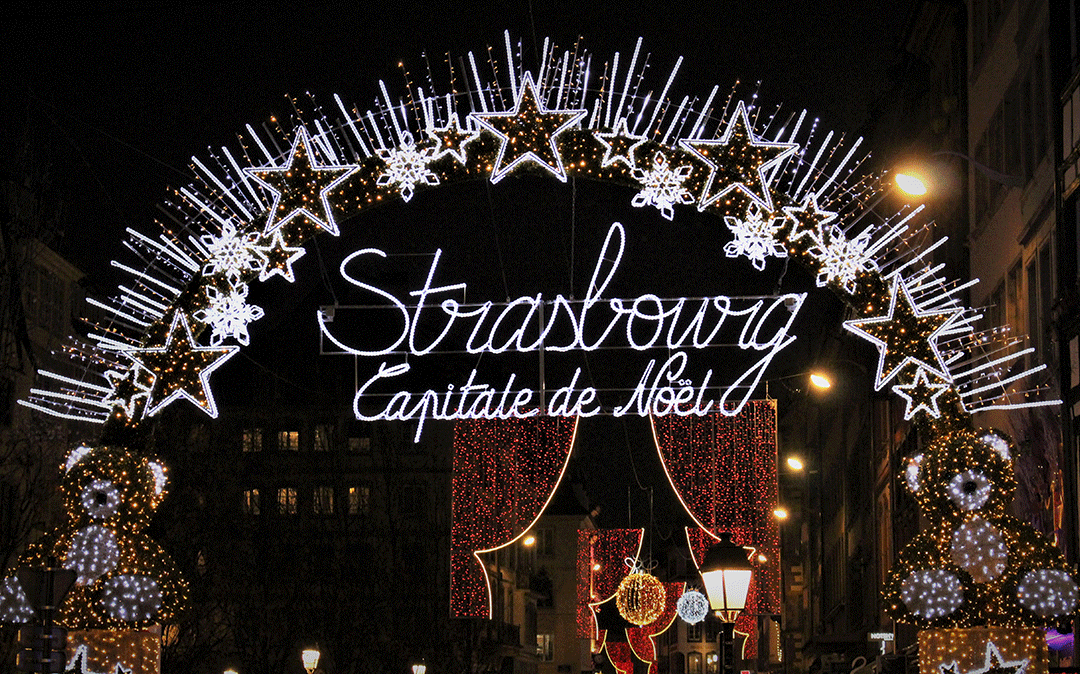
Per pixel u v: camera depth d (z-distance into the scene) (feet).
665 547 264.93
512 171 56.70
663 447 107.14
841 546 187.62
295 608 172.65
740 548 73.05
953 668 53.78
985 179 98.53
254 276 57.26
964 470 53.57
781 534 255.70
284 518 182.39
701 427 106.22
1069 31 77.10
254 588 175.94
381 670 199.62
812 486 226.79
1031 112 84.58
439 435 228.84
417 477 224.53
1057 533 77.15
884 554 144.25
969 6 103.71
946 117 111.34
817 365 191.01
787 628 250.78
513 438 152.87
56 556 54.08
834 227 57.06
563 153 56.54
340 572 181.06
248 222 57.00
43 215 115.96
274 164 56.70
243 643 168.14
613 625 240.12
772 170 56.80
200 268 57.00
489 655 234.79
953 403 56.18
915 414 56.44
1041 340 81.66
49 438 121.08
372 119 56.80
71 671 53.31
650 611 158.81
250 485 186.39
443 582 205.98
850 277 56.90
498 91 57.16
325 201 56.65
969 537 53.26
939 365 56.34
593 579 220.84
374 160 56.59
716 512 105.09
